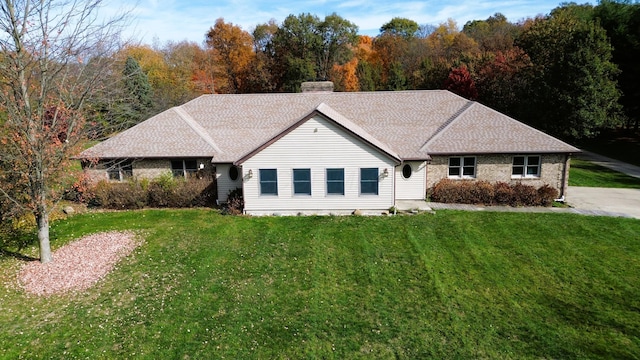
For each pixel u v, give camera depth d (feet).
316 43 196.13
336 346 35.83
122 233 62.23
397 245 57.21
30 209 48.80
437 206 74.38
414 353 35.04
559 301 43.37
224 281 47.21
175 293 44.29
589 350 35.63
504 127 80.84
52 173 50.42
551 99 123.44
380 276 48.67
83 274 48.47
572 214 70.13
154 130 82.53
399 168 77.25
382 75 210.18
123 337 36.55
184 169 79.56
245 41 217.56
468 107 85.92
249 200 71.31
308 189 70.59
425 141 79.51
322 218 68.80
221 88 211.00
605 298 43.96
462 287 46.16
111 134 82.23
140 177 79.61
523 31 169.89
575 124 119.96
